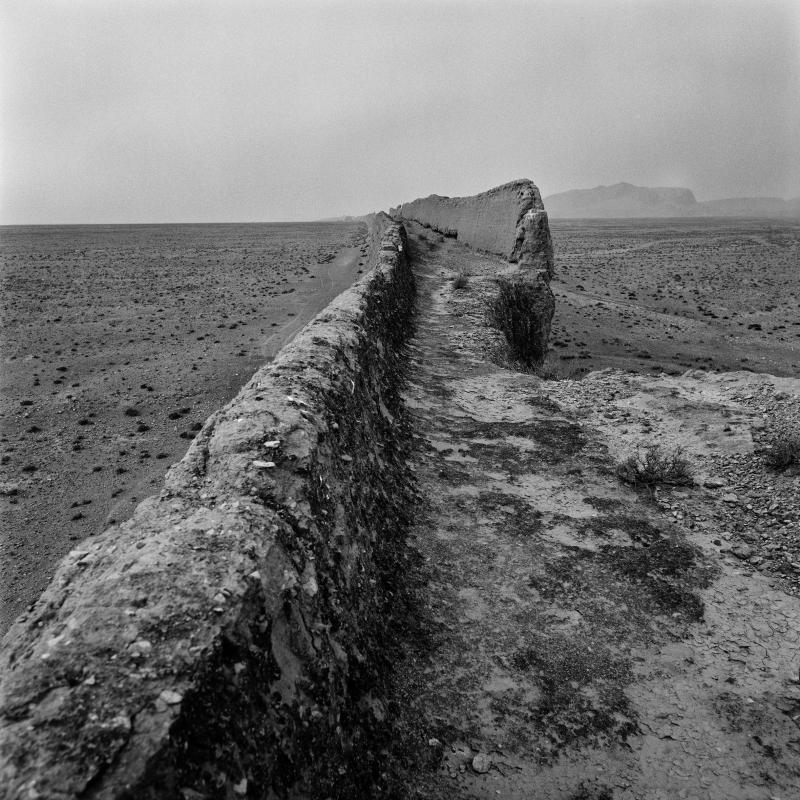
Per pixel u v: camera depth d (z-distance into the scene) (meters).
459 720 4.37
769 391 10.55
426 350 13.88
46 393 16.39
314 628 3.64
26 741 2.16
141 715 2.30
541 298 22.06
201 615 2.84
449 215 36.97
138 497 10.55
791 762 4.12
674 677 4.84
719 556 6.38
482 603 5.60
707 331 27.14
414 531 6.58
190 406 15.18
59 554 8.87
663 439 9.29
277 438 4.80
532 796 3.87
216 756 2.46
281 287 34.62
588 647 5.13
